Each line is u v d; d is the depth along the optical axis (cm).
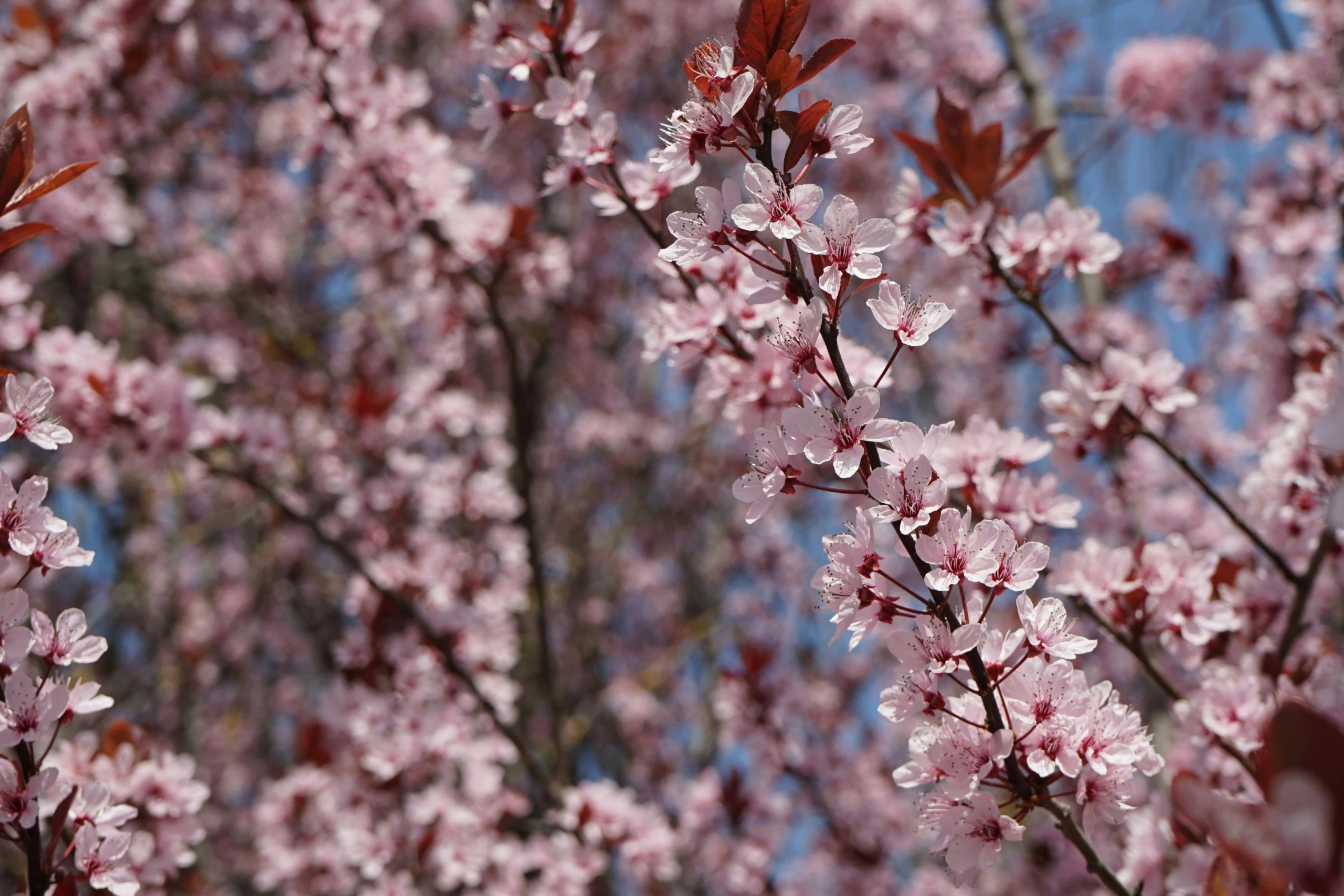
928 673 159
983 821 156
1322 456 261
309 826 449
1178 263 461
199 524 680
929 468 154
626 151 272
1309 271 392
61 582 669
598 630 786
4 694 173
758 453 165
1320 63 438
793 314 199
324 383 628
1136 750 160
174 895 496
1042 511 234
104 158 417
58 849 203
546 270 385
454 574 417
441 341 487
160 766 251
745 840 433
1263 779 130
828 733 534
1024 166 264
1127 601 239
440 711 395
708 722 697
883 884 465
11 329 316
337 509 465
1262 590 283
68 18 534
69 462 355
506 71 254
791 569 734
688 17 765
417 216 358
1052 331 262
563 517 802
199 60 585
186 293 666
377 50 791
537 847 382
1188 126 508
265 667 705
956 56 624
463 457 485
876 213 687
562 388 844
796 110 178
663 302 232
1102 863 166
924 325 162
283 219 754
